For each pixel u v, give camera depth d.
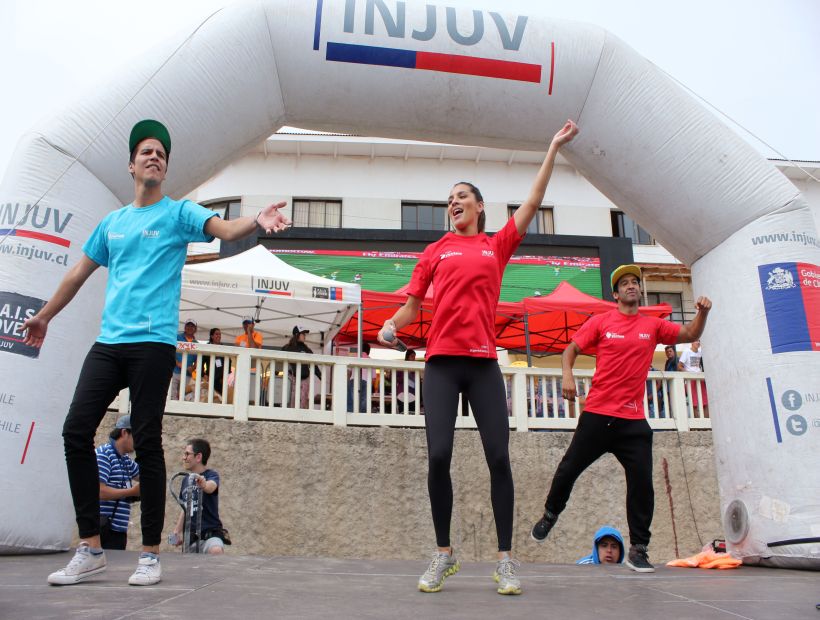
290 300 12.40
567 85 6.16
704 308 4.84
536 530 5.25
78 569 3.11
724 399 5.90
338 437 9.23
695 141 6.07
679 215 6.21
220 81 5.73
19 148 5.31
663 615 2.63
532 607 2.78
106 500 5.89
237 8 5.91
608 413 4.96
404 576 3.72
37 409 4.78
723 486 5.87
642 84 6.17
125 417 6.25
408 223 21.45
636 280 5.17
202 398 9.56
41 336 3.43
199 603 2.62
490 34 6.10
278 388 10.07
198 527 5.91
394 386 10.04
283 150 21.27
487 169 22.02
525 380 10.34
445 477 3.28
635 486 4.84
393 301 12.29
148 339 3.15
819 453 5.32
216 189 21.09
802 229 5.88
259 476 8.82
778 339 5.61
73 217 5.19
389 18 6.03
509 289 18.38
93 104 5.40
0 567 3.86
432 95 6.15
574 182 22.19
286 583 3.26
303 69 6.01
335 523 8.91
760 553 5.34
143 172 3.39
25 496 4.65
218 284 10.52
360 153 21.55
